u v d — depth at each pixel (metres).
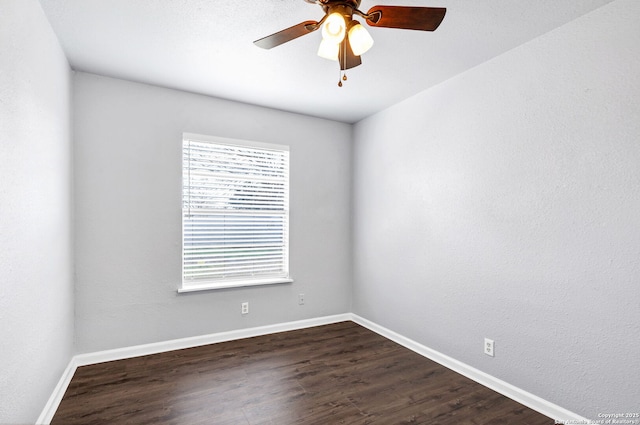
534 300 2.09
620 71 1.71
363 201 3.78
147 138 2.86
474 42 2.15
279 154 3.56
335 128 3.87
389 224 3.37
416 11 1.39
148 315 2.87
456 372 2.60
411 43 2.16
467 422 1.94
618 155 1.72
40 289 1.78
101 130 2.69
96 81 2.67
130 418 1.95
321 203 3.79
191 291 3.04
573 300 1.90
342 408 2.08
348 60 1.82
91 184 2.64
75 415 1.96
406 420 1.96
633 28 1.66
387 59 2.38
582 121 1.86
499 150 2.31
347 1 1.44
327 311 3.83
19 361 1.52
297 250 3.63
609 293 1.75
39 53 1.77
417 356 2.90
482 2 1.74
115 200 2.74
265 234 3.49
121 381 2.38
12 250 1.44
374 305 3.59
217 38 2.14
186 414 2.00
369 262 3.67
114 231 2.73
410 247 3.11
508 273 2.25
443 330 2.75
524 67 2.16
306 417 1.98
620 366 1.71
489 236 2.38
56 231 2.09
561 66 1.96
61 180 2.21
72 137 2.55
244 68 2.56
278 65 2.51
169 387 2.31
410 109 3.12
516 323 2.20
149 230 2.87
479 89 2.46
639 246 1.64
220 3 1.78
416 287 3.03
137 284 2.82
